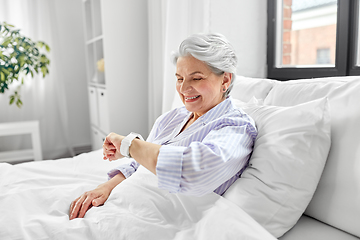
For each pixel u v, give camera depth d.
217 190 0.88
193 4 1.99
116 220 0.77
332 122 0.84
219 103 0.94
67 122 3.25
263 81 1.32
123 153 0.82
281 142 0.81
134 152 0.80
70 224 0.79
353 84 0.88
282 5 1.89
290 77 1.76
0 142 2.99
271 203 0.78
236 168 0.82
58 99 3.18
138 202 0.83
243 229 0.67
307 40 1.77
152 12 2.38
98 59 2.77
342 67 1.45
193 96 0.89
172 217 0.79
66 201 0.97
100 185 1.03
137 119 2.66
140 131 2.69
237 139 0.79
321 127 0.80
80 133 3.46
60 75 3.15
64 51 3.27
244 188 0.81
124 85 2.58
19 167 1.24
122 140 0.83
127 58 2.55
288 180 0.78
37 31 2.97
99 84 2.74
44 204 0.94
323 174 0.82
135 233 0.73
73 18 3.26
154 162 0.75
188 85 0.87
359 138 0.77
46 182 1.11
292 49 1.88
